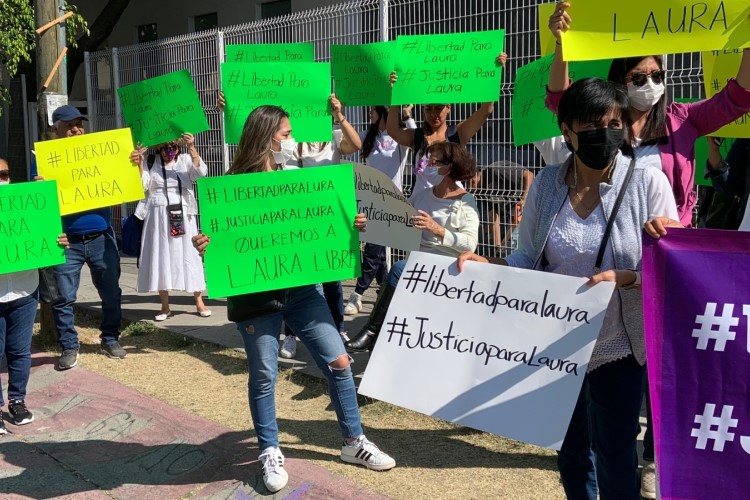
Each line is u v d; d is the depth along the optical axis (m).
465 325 2.88
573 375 2.66
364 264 7.00
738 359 2.37
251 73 5.66
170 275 7.11
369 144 6.41
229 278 3.62
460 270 2.91
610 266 2.66
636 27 2.98
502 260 2.97
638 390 2.72
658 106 3.10
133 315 7.61
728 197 4.32
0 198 4.55
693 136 3.17
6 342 4.86
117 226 11.98
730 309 2.38
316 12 8.09
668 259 2.44
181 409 4.94
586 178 2.72
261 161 3.72
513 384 2.76
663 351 2.44
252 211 3.64
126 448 4.44
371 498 3.61
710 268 2.40
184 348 6.41
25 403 5.31
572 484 2.92
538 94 4.33
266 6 13.55
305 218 3.71
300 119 5.68
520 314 2.78
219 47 9.19
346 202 3.76
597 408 2.77
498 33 5.02
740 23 2.91
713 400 2.39
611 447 2.74
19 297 4.75
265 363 3.71
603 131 2.51
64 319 5.86
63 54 6.61
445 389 2.87
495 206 6.69
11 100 13.41
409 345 2.95
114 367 5.95
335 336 3.88
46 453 4.45
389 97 5.57
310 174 3.70
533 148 6.36
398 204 4.59
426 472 3.93
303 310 3.83
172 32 15.78
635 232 2.63
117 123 11.37
